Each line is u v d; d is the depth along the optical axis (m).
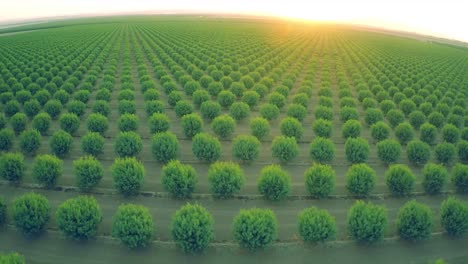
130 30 113.38
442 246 19.41
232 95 39.88
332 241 19.31
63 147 26.52
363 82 51.25
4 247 18.05
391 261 18.17
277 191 21.81
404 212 19.09
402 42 116.81
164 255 17.94
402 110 40.56
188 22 149.00
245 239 17.64
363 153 27.31
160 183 24.42
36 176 22.31
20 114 30.55
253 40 97.88
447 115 39.50
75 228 17.73
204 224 17.44
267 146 31.03
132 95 39.06
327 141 27.39
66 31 108.12
